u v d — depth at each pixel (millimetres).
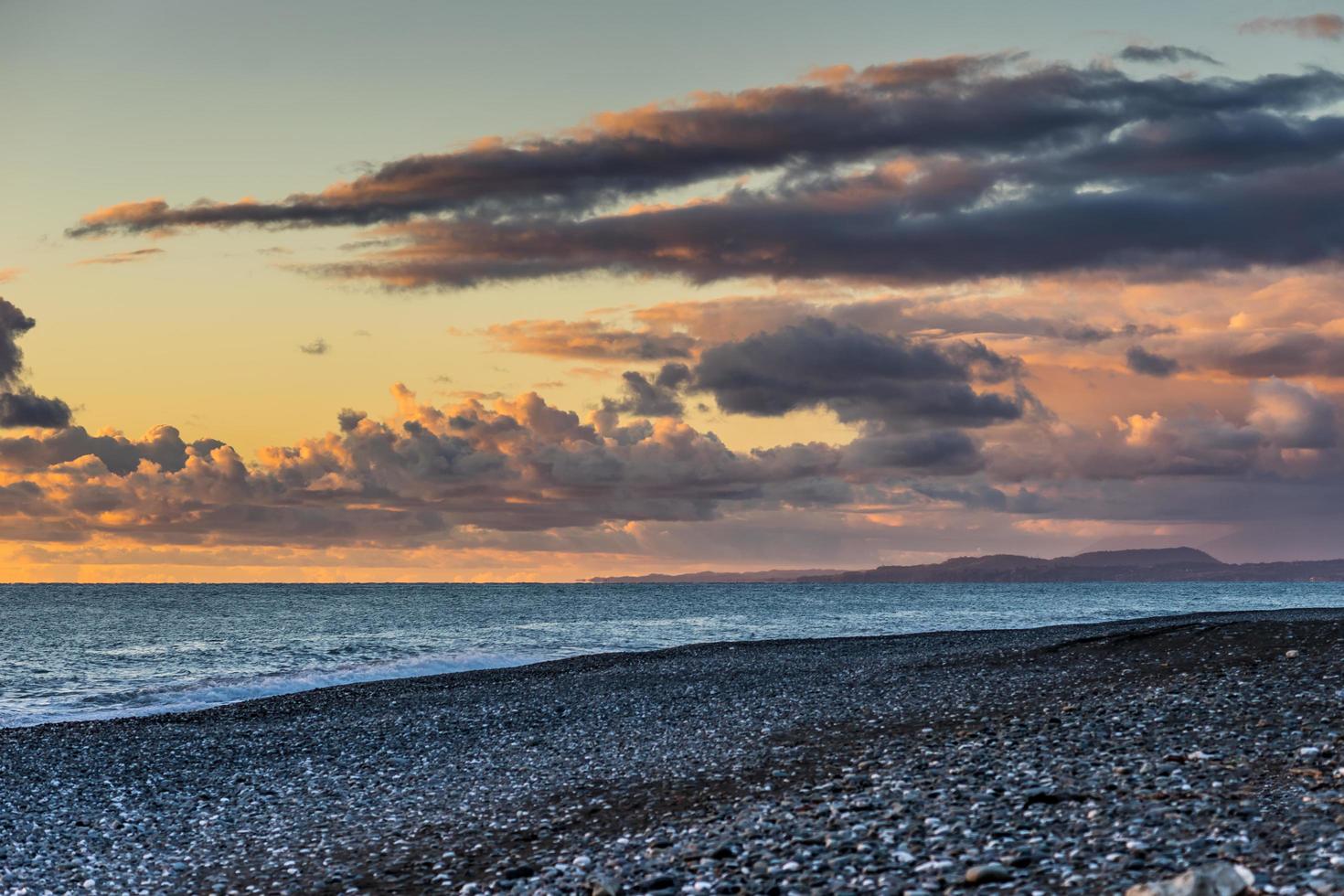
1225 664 31469
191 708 47812
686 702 37344
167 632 109250
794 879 12641
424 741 32000
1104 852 12359
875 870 12594
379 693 48125
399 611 164750
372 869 16844
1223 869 10172
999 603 196250
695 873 13617
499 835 18469
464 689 48281
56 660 75438
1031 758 19250
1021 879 11594
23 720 44500
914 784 17891
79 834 21516
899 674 42219
